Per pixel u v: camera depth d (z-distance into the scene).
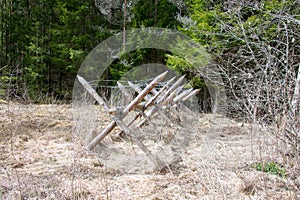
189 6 7.77
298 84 2.42
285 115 2.14
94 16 10.27
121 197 2.47
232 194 2.47
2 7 11.17
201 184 2.70
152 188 2.67
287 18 3.52
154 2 9.81
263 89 2.93
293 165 2.29
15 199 2.29
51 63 10.84
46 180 2.71
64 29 10.14
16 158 3.41
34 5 11.25
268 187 2.53
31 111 5.96
